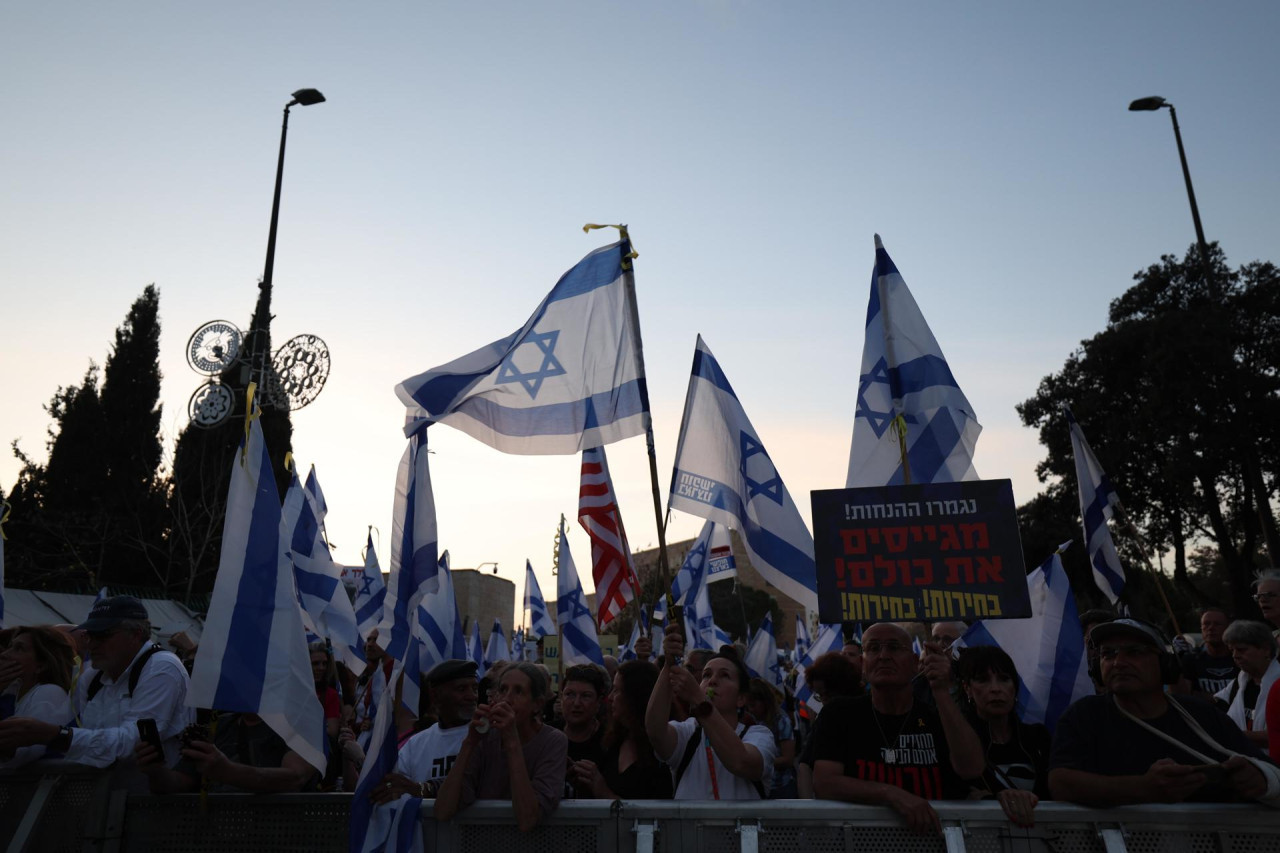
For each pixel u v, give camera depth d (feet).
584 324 18.88
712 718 13.52
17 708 14.74
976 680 14.42
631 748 15.75
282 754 14.90
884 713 13.10
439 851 12.49
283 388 57.06
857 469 22.12
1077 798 11.14
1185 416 97.25
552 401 18.56
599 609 27.89
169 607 73.92
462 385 18.53
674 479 21.68
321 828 12.87
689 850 11.79
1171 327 98.89
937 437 21.71
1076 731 11.84
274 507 14.07
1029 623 18.30
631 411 17.84
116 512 102.83
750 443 22.35
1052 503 108.37
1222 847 10.52
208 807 13.08
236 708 12.71
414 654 13.48
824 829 11.44
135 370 114.01
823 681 18.89
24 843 13.16
